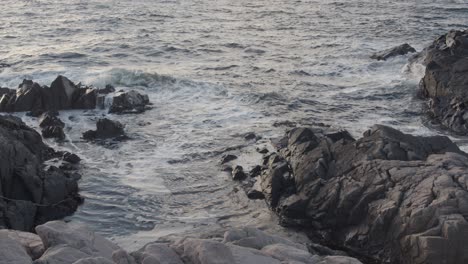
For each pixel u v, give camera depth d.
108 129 27.56
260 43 47.22
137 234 19.67
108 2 66.19
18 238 13.45
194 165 24.78
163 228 20.09
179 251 13.17
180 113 30.98
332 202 19.89
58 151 25.44
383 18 57.62
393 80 36.75
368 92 34.69
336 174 20.98
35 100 30.59
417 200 18.17
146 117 30.28
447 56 34.22
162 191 22.61
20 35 48.09
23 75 35.88
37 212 20.39
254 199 22.03
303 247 15.03
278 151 24.42
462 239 16.69
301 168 21.70
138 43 46.03
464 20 56.50
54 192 21.02
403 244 17.70
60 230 13.05
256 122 29.69
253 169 23.78
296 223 20.52
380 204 18.83
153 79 35.28
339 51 44.22
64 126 28.75
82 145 26.56
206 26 54.12
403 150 21.31
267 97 33.28
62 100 30.83
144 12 60.56
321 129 25.28
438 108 30.92
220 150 26.20
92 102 31.19
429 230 17.22
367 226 18.95
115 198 21.98
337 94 34.38
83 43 45.56
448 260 16.78
